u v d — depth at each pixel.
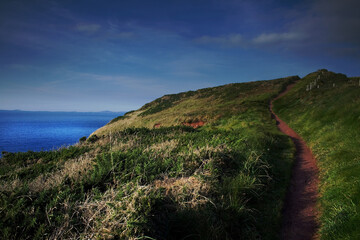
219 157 7.00
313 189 6.35
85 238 3.16
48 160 9.38
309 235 4.29
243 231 4.22
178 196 4.44
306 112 19.66
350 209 4.22
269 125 18.73
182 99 61.53
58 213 3.64
